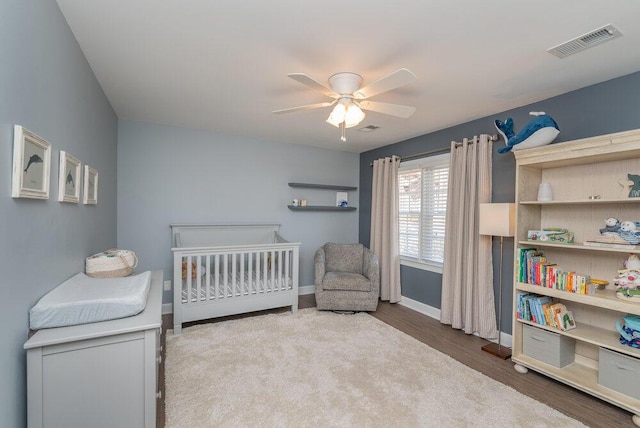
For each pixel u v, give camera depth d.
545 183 2.59
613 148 2.03
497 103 2.87
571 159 2.31
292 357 2.67
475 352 2.88
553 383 2.36
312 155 4.88
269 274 3.99
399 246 4.39
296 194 4.76
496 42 1.86
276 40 1.88
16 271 1.18
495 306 3.14
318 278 3.89
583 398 2.17
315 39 1.86
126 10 1.60
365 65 2.17
